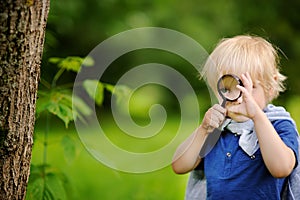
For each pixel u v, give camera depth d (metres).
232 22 10.38
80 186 5.02
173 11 10.07
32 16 2.00
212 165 2.54
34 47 2.05
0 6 1.96
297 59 10.02
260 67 2.51
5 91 2.03
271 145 2.34
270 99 2.60
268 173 2.45
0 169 2.09
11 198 2.14
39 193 2.78
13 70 2.02
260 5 10.53
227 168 2.48
